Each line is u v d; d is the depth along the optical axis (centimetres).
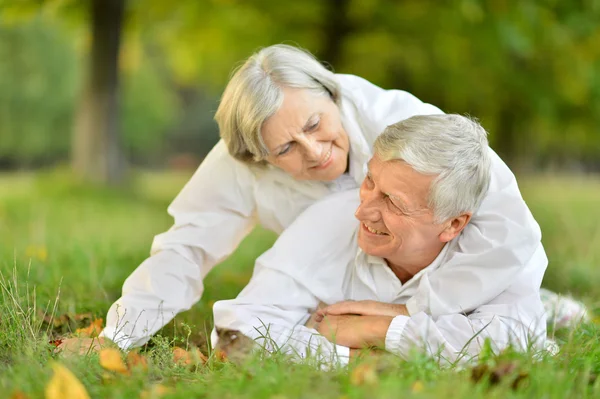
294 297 329
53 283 451
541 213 1023
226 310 318
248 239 807
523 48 1270
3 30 2633
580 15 1338
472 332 298
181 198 362
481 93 1588
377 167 299
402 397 220
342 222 340
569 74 1492
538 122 1850
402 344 300
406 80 1559
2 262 486
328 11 1484
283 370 256
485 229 310
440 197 291
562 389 241
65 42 2772
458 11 1285
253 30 1609
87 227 912
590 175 4322
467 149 295
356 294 338
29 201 1280
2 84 2845
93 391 247
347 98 344
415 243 305
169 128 4269
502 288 306
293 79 319
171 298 341
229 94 327
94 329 339
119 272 522
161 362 294
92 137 1590
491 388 245
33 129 3009
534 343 290
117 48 1600
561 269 587
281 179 353
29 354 273
